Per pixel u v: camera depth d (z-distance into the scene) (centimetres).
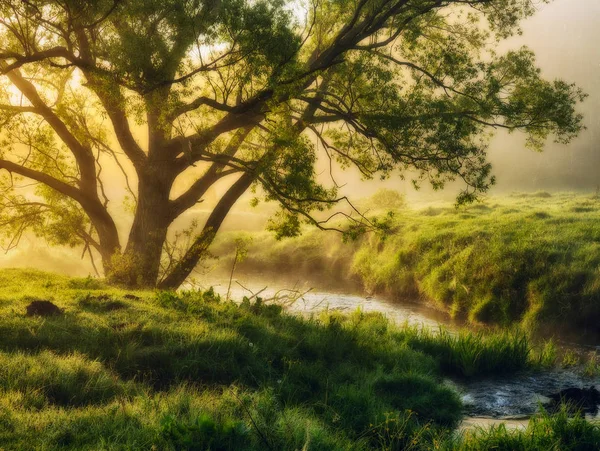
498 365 1121
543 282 1590
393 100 1236
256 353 877
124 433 499
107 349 806
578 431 656
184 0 1104
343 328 1141
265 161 1312
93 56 1250
